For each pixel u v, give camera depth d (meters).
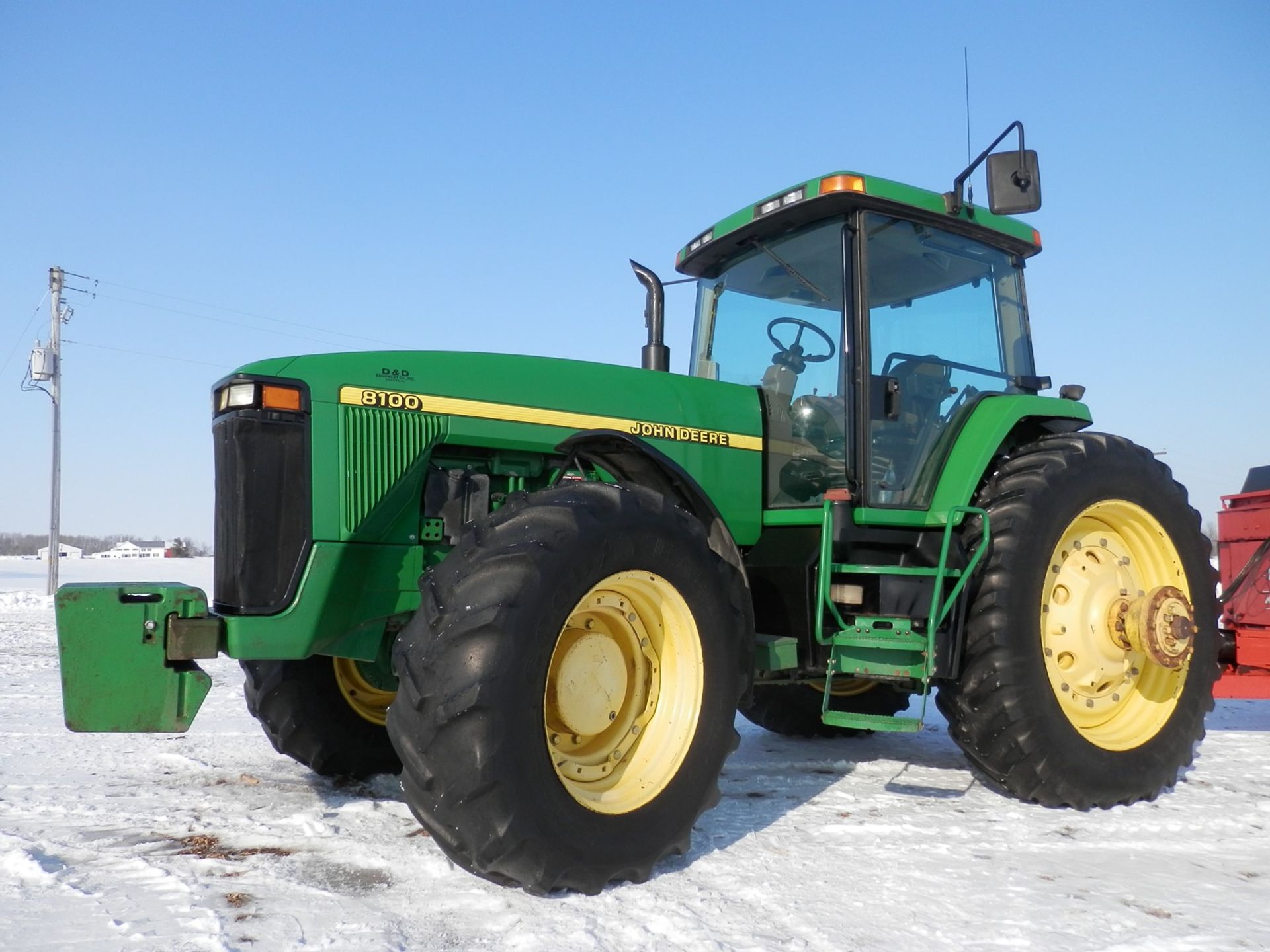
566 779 2.61
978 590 3.49
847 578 3.59
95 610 2.56
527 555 2.48
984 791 3.71
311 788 3.65
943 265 4.05
